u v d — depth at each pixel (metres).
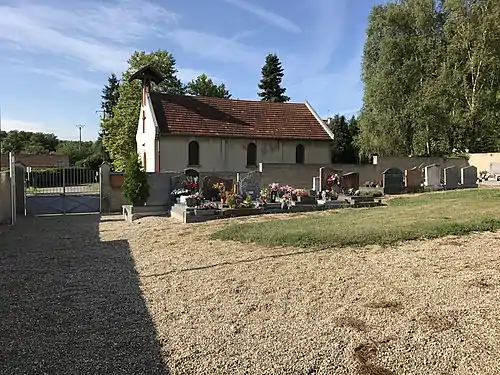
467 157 37.53
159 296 6.37
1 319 5.51
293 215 15.37
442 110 37.19
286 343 4.57
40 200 19.95
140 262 8.75
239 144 30.86
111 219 17.44
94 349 4.54
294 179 24.42
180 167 29.02
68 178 25.81
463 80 38.09
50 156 71.12
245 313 5.52
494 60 36.50
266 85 63.72
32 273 7.99
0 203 15.23
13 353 4.47
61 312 5.76
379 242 9.30
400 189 24.20
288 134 32.47
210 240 10.83
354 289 6.32
